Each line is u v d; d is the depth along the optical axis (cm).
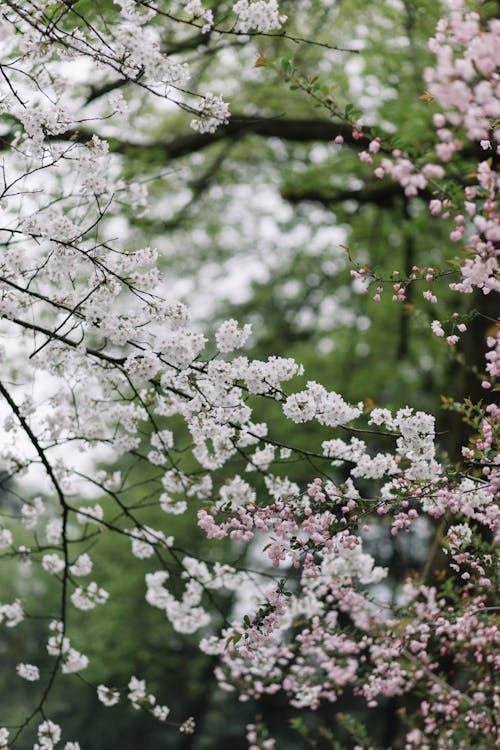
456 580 791
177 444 1745
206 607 1995
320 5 1045
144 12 459
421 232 1455
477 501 510
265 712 2241
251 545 1948
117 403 620
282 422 1662
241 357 498
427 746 741
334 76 1215
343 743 2119
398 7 1090
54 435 614
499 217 378
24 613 674
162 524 1934
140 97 1009
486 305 933
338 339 1839
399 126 1115
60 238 518
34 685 2495
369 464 527
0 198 538
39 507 671
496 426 507
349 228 1548
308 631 720
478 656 677
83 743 2298
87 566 670
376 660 709
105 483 652
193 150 1180
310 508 494
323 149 1421
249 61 1145
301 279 1917
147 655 1997
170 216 1334
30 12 479
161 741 2261
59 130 498
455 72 332
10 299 538
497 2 482
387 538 1628
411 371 1706
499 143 418
